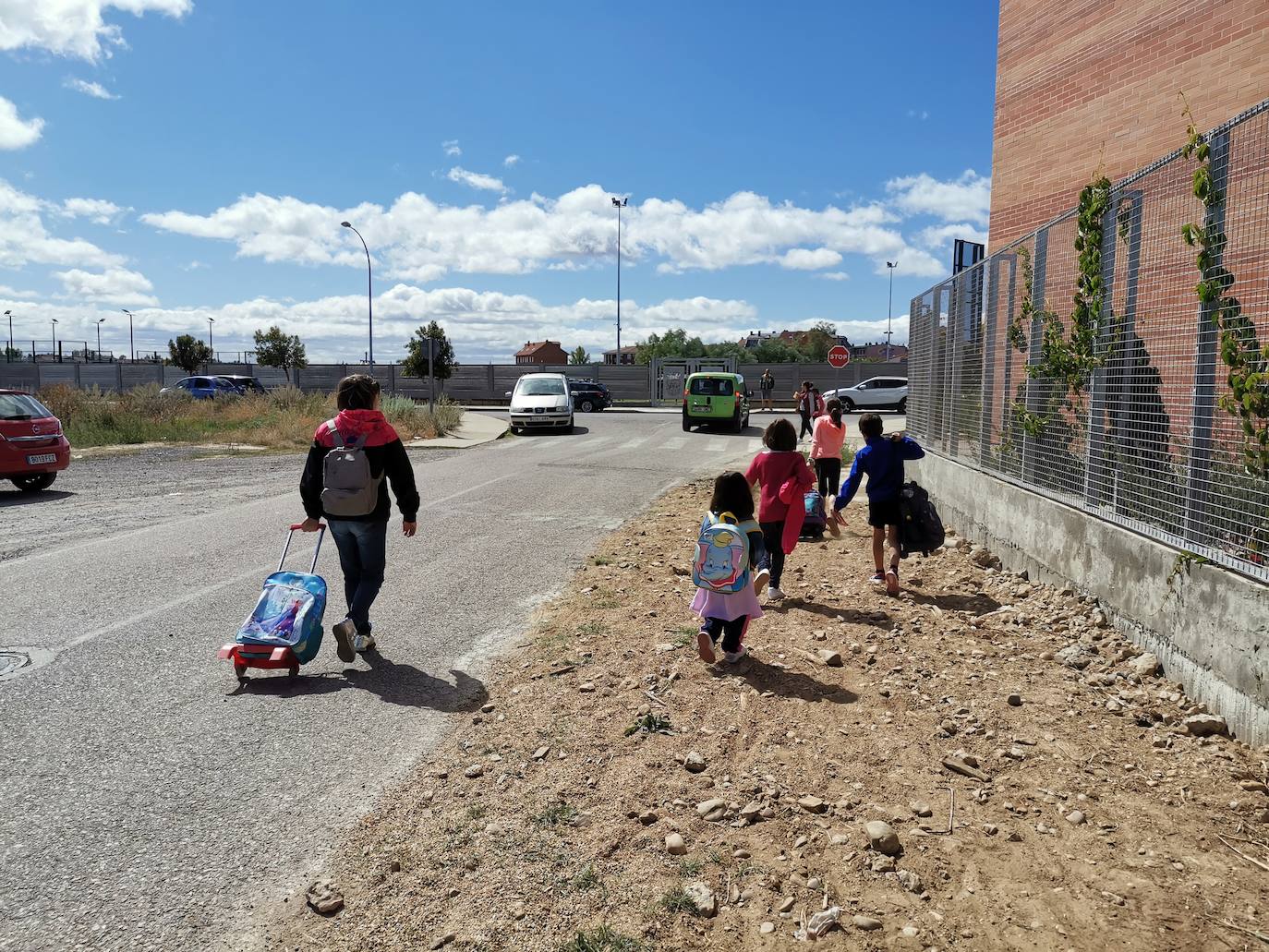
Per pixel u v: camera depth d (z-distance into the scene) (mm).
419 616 6109
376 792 3523
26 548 8258
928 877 2818
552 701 4434
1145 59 9266
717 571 4781
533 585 6977
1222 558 4129
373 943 2570
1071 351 6047
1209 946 2445
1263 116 3873
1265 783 3391
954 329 9414
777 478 6305
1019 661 4910
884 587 6699
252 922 2682
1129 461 5156
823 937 2531
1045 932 2525
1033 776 3521
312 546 8312
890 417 33406
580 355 105938
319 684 4770
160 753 3873
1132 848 2975
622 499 11695
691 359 44094
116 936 2605
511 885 2830
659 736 3957
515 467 15625
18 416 11953
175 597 6438
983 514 7777
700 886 2764
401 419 23266
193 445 20047
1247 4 7969
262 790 3537
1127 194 5258
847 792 3406
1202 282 4285
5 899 2785
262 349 57344
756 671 4820
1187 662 4305
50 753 3873
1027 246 7043
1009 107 11781
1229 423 4129
